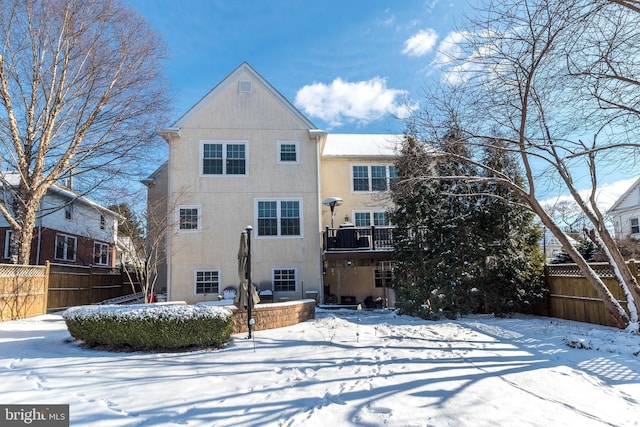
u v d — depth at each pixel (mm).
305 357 6797
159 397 4754
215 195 15508
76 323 7629
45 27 13836
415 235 12734
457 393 4934
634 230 23969
